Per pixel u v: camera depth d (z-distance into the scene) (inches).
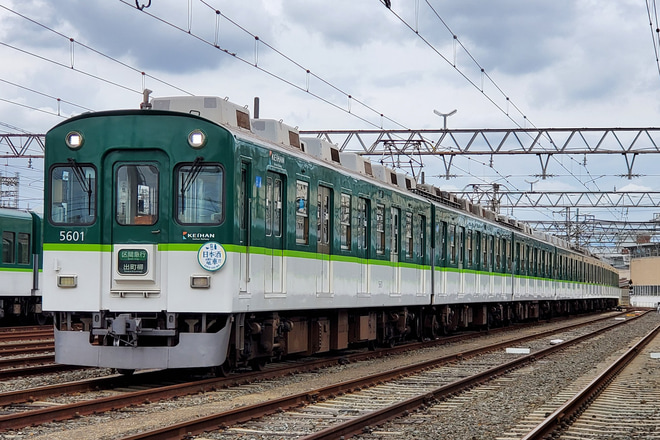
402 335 815.1
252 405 370.9
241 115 522.3
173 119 464.8
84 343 463.2
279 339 539.8
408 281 782.5
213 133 460.8
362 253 668.1
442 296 892.6
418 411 407.5
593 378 581.6
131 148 465.4
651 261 3708.2
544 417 399.2
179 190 462.3
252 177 481.1
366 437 338.6
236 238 459.8
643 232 2677.2
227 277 453.1
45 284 471.2
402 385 510.0
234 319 473.1
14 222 1068.5
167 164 463.5
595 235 2783.0
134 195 466.6
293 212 539.5
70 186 473.4
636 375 617.0
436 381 532.4
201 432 331.6
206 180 461.1
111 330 454.9
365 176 695.7
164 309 457.4
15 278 1070.4
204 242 454.9
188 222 458.6
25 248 1094.4
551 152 1182.3
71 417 359.6
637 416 413.7
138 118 466.9
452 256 936.9
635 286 3917.3
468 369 623.5
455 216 949.2
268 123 561.0
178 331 463.2
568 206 2005.4
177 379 498.6
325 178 591.5
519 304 1352.1
